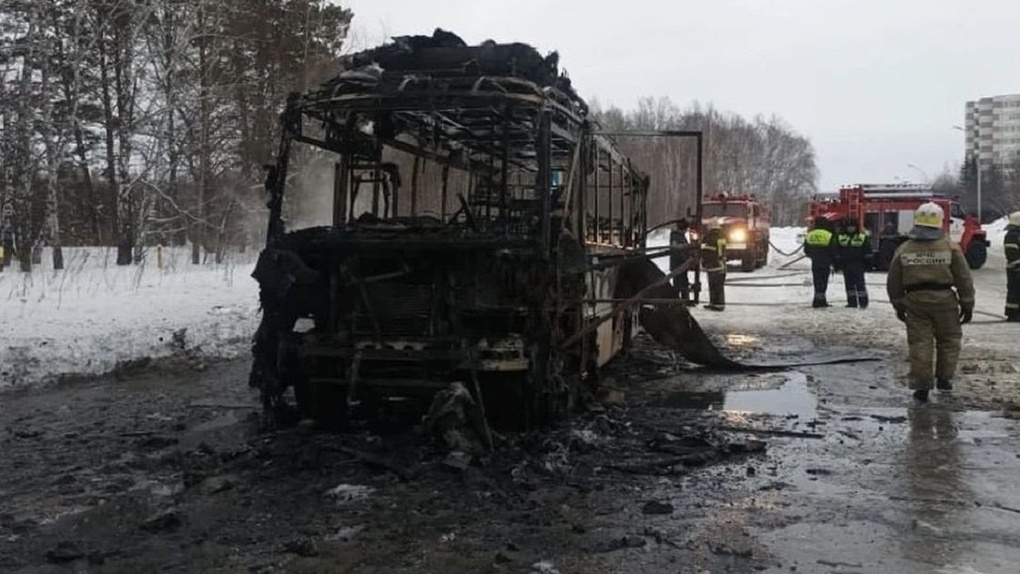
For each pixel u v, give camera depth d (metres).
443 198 9.91
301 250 8.00
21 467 7.26
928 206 9.84
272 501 6.21
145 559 5.15
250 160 34.59
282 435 8.08
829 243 19.95
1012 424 8.52
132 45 30.16
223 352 13.80
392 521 5.76
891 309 19.70
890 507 6.02
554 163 8.43
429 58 8.21
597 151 9.59
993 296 23.14
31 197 28.62
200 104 31.39
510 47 8.11
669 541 5.36
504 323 7.83
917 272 9.77
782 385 10.84
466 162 9.66
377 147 9.10
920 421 8.70
